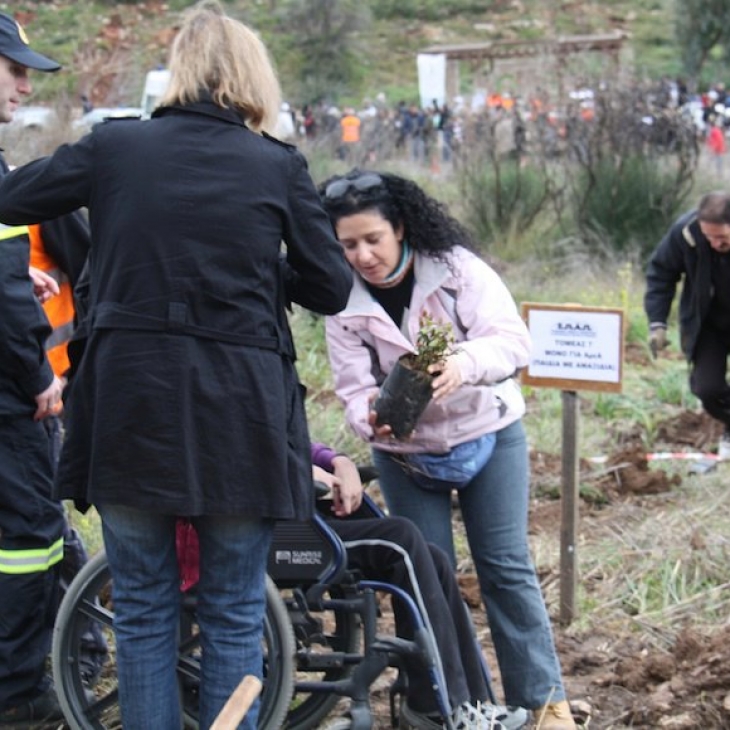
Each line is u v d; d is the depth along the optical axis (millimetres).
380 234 5816
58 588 6246
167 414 4754
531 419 12094
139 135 4918
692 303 10734
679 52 61094
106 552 5141
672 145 19781
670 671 6812
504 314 5914
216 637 5078
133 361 4789
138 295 4824
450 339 5816
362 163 26844
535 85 35375
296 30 66000
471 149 21312
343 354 6070
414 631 5621
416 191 5922
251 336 4879
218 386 4797
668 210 19219
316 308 5281
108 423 4809
